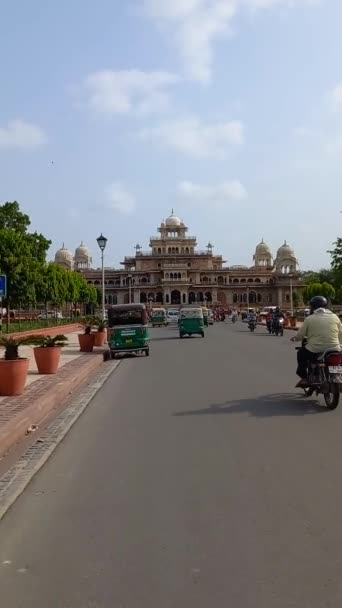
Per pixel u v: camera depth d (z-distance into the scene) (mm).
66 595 4316
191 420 10812
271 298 154375
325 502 6129
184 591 4324
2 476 7539
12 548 5191
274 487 6668
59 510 6145
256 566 4703
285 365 20594
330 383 11438
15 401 12664
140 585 4438
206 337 43531
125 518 5852
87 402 13789
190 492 6590
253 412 11414
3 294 20344
